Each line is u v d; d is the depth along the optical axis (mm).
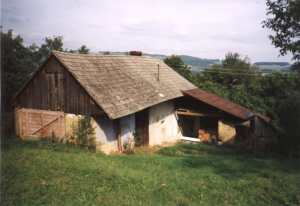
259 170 14641
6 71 24984
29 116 16750
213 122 25094
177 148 19891
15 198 7758
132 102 16906
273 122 24891
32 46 37438
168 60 41781
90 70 17016
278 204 9969
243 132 22328
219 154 19000
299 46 12438
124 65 21266
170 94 21531
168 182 11094
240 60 50469
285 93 32062
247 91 36500
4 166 9648
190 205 9039
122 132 17234
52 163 11094
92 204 8117
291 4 11852
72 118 15586
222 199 9977
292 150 20734
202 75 44375
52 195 8344
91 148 15109
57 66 15883
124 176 10852
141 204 8586
